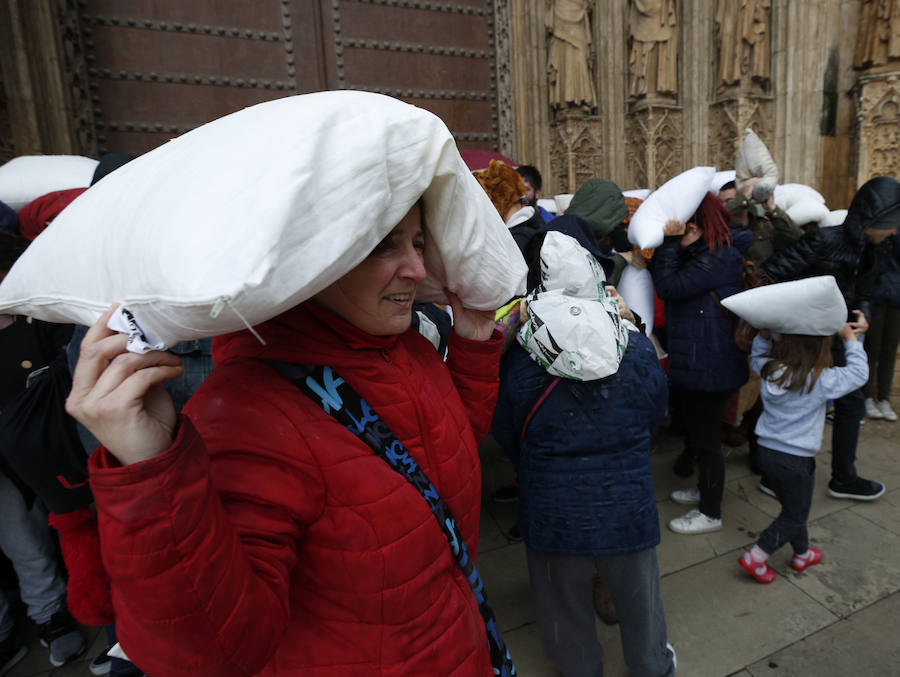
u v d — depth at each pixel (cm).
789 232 322
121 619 51
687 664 186
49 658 204
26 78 343
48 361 176
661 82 529
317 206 49
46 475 141
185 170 51
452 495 81
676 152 553
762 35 512
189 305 43
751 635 197
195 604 50
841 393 201
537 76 545
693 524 255
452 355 101
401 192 60
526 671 187
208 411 63
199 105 436
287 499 61
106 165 163
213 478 59
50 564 200
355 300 69
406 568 69
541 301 139
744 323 226
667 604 213
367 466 68
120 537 47
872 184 258
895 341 360
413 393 77
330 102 55
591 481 145
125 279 49
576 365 133
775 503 277
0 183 201
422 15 509
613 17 529
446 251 80
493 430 175
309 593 69
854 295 271
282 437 63
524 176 344
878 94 510
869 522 258
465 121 539
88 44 393
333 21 472
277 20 454
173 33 423
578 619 158
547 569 156
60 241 59
